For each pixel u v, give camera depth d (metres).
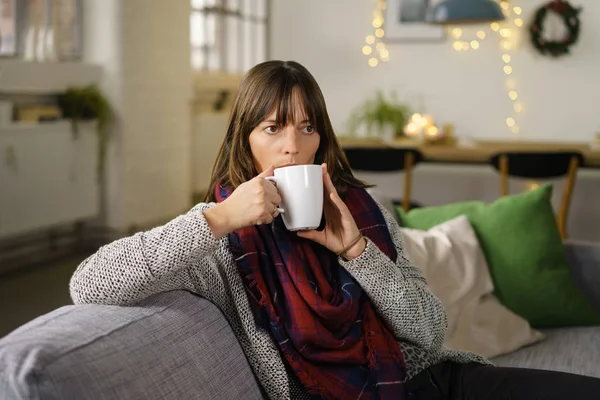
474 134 5.69
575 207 5.16
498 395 1.28
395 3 5.77
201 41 6.66
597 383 1.25
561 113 5.50
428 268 1.96
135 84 5.18
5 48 4.55
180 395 0.96
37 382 0.82
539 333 1.99
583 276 2.17
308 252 1.23
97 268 1.05
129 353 0.93
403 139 5.09
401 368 1.24
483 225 2.13
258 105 1.21
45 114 4.46
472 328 1.92
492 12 4.78
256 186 1.06
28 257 4.69
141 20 5.20
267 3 6.41
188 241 1.04
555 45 5.40
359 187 1.36
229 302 1.21
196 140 6.34
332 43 5.97
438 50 5.71
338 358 1.19
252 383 1.14
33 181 4.30
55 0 4.81
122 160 5.09
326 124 1.27
